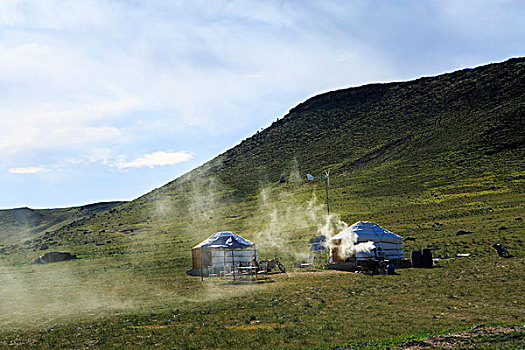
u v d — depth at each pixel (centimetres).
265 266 3634
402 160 11719
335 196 9956
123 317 2008
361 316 1650
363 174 11506
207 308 2080
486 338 1171
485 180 8431
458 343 1150
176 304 2300
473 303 1759
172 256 5962
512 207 6053
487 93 14650
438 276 2562
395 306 1806
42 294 3303
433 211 6856
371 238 3572
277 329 1507
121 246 8250
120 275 4422
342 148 15038
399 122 15650
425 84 18412
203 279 3544
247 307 2025
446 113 14600
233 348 1335
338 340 1329
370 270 3036
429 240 4697
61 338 1661
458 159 10325
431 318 1552
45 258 7200
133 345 1469
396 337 1289
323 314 1736
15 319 2223
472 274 2481
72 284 3909
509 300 1758
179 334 1567
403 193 8862
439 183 9006
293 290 2464
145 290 3067
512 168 8844
